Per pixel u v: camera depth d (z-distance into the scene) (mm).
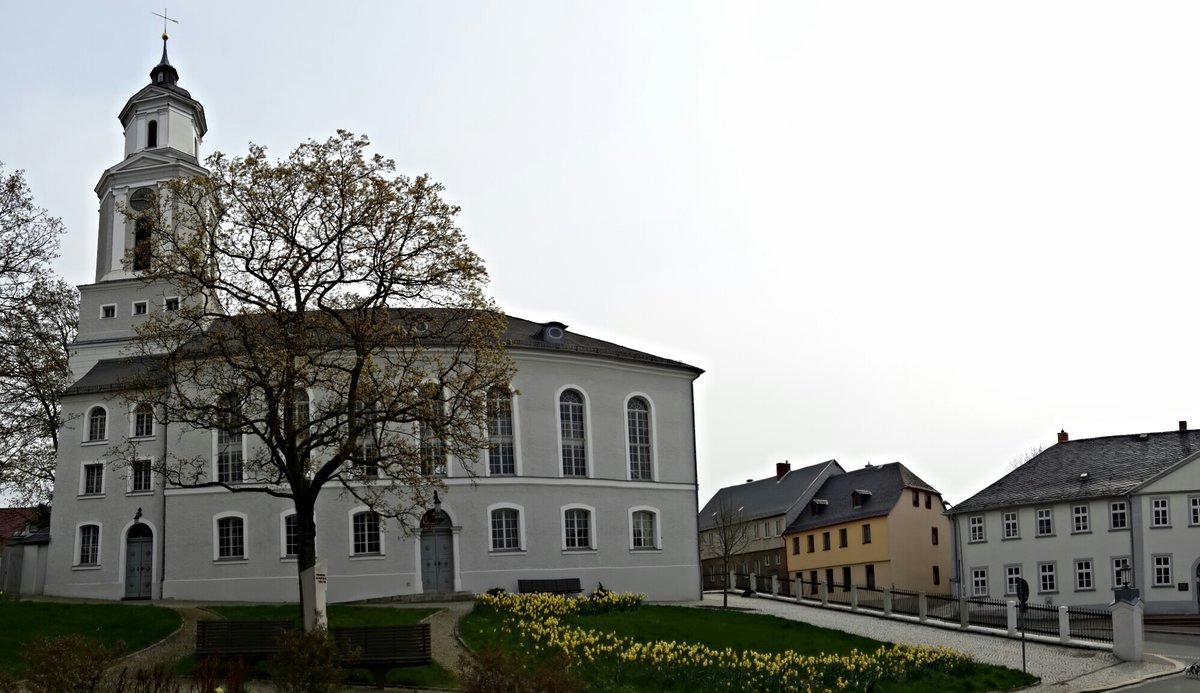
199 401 36156
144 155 57906
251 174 34938
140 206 58312
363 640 27469
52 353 47500
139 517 51875
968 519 77625
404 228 35469
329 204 35094
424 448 36906
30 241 43438
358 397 35625
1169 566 68062
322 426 41219
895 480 92500
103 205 59312
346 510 49781
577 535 53656
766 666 31438
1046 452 79562
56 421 59531
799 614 52219
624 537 54750
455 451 36344
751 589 65688
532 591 51000
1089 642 42625
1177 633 55688
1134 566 68688
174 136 59125
